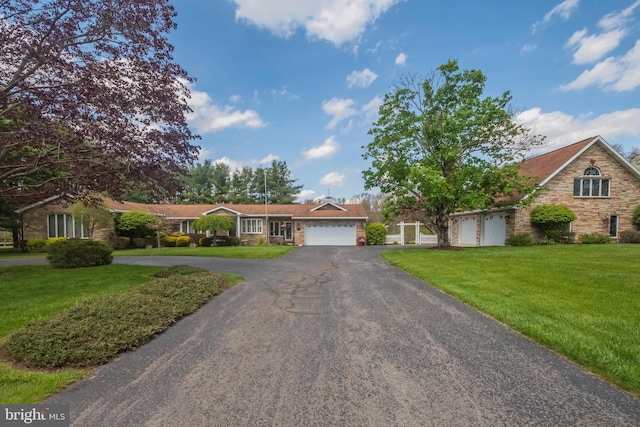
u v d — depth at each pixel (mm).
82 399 2695
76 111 6473
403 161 16234
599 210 17984
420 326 4488
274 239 27766
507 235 18516
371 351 3631
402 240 26500
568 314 4691
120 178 8234
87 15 6871
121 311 4734
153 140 7770
